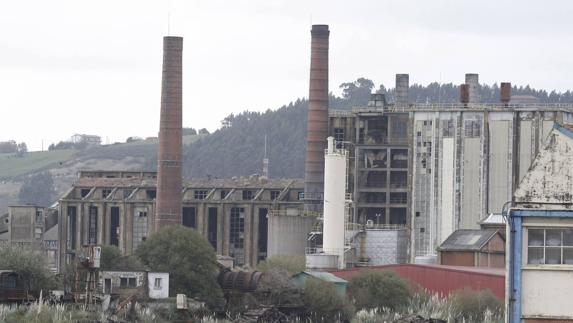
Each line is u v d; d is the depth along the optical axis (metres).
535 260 78.50
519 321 78.25
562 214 78.06
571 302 78.19
